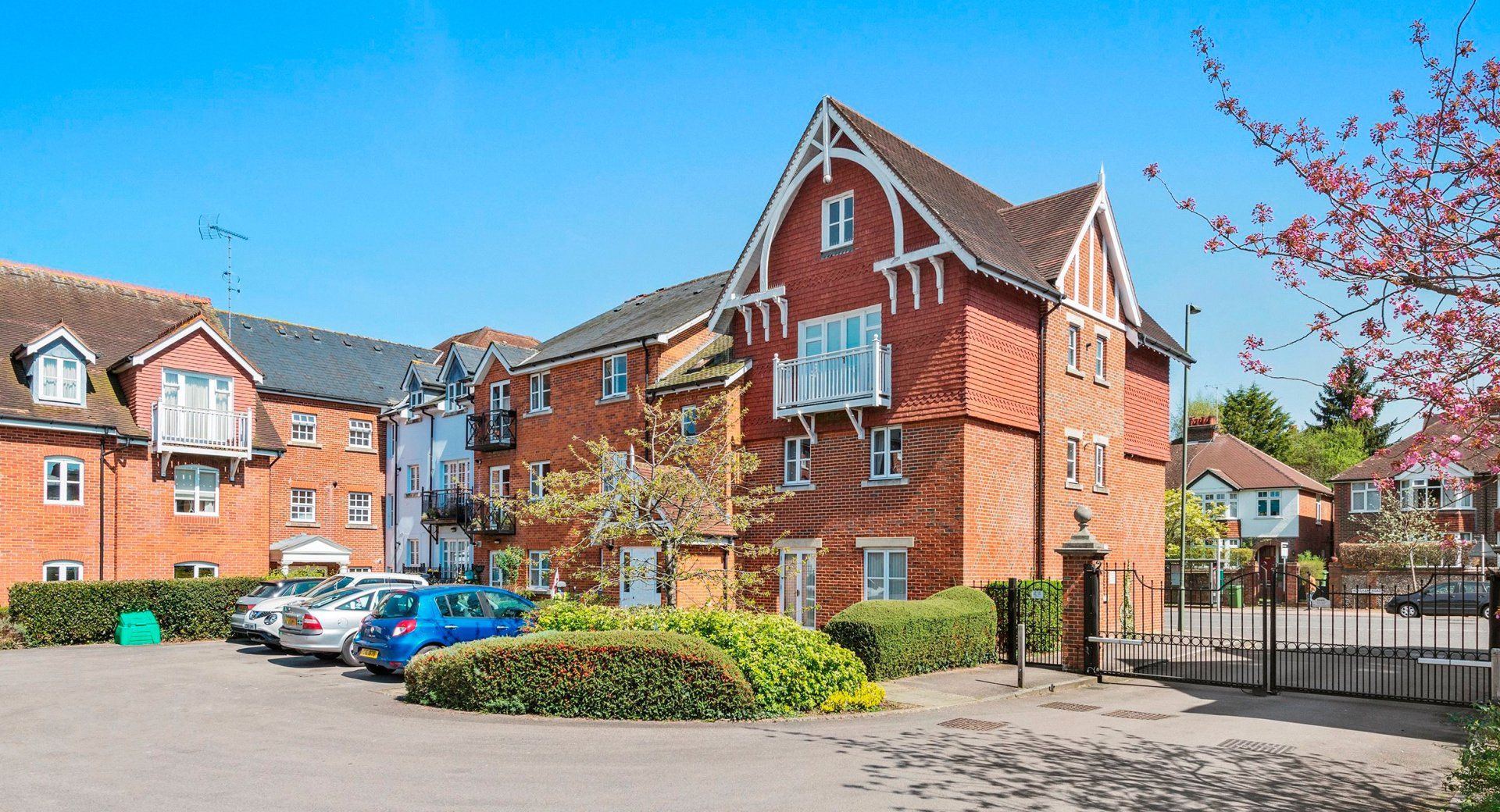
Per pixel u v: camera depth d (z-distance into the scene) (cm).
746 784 913
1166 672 1859
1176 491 4459
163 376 2955
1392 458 858
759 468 2431
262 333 4044
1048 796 895
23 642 2306
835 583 2239
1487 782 815
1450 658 1498
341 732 1161
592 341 2917
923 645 1733
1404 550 4122
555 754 1037
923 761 1027
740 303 2502
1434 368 782
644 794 872
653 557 2439
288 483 3766
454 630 1708
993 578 2084
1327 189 797
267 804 824
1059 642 1998
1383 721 1373
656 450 2550
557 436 2952
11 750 1057
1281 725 1321
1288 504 5069
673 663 1274
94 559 2764
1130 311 2603
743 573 1756
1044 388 2258
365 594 1927
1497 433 766
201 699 1431
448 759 1009
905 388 2148
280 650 2131
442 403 3697
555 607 1553
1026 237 2475
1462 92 754
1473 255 754
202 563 3000
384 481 4053
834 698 1355
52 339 2727
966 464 2033
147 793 859
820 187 2381
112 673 1761
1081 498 2372
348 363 4216
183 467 2994
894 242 2194
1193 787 954
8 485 2622
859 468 2220
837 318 2314
